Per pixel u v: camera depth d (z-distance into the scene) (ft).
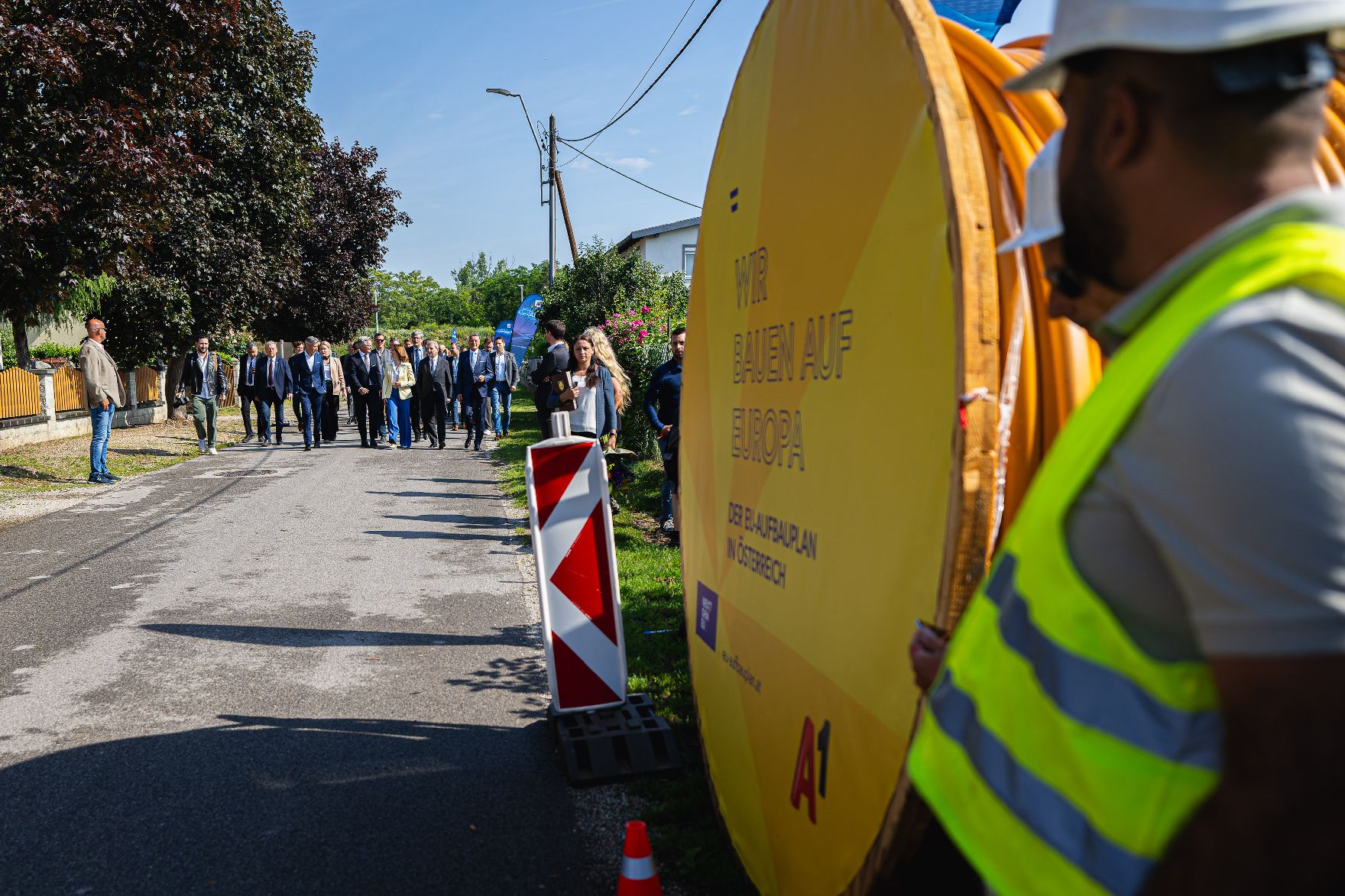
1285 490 2.35
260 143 75.46
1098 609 2.93
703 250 12.06
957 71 6.05
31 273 44.01
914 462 6.19
